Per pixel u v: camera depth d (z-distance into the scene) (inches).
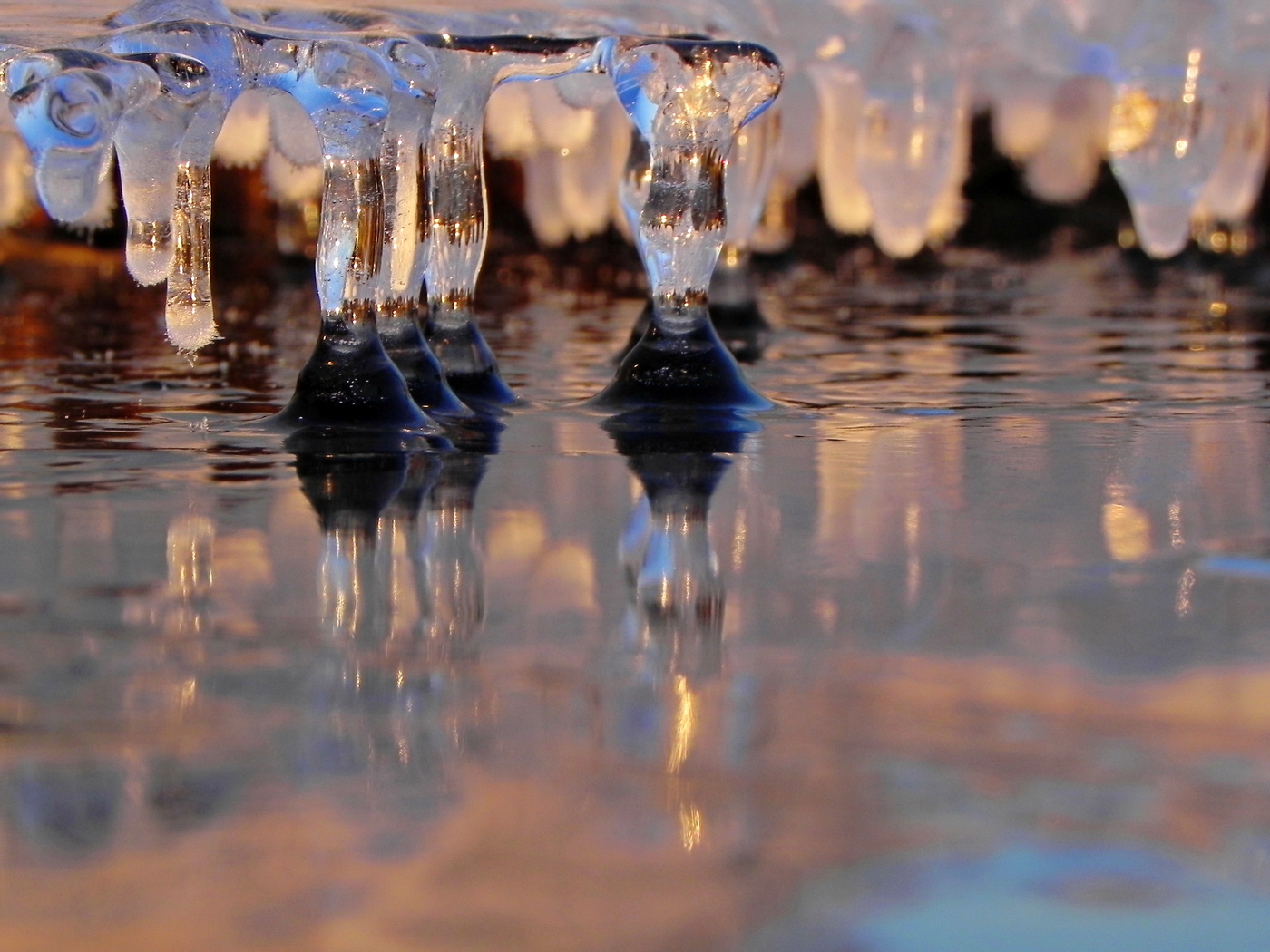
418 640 25.7
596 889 16.8
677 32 36.5
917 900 16.7
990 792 19.4
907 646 25.5
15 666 24.4
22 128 31.2
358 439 32.0
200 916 16.2
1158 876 17.4
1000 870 17.4
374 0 35.8
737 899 16.7
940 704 22.6
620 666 24.4
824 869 17.4
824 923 16.3
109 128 31.1
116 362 38.9
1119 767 20.2
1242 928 16.3
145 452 31.5
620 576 27.1
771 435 32.7
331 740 21.1
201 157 32.6
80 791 19.3
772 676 23.9
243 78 32.2
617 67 33.8
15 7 34.2
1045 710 22.4
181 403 34.8
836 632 25.8
